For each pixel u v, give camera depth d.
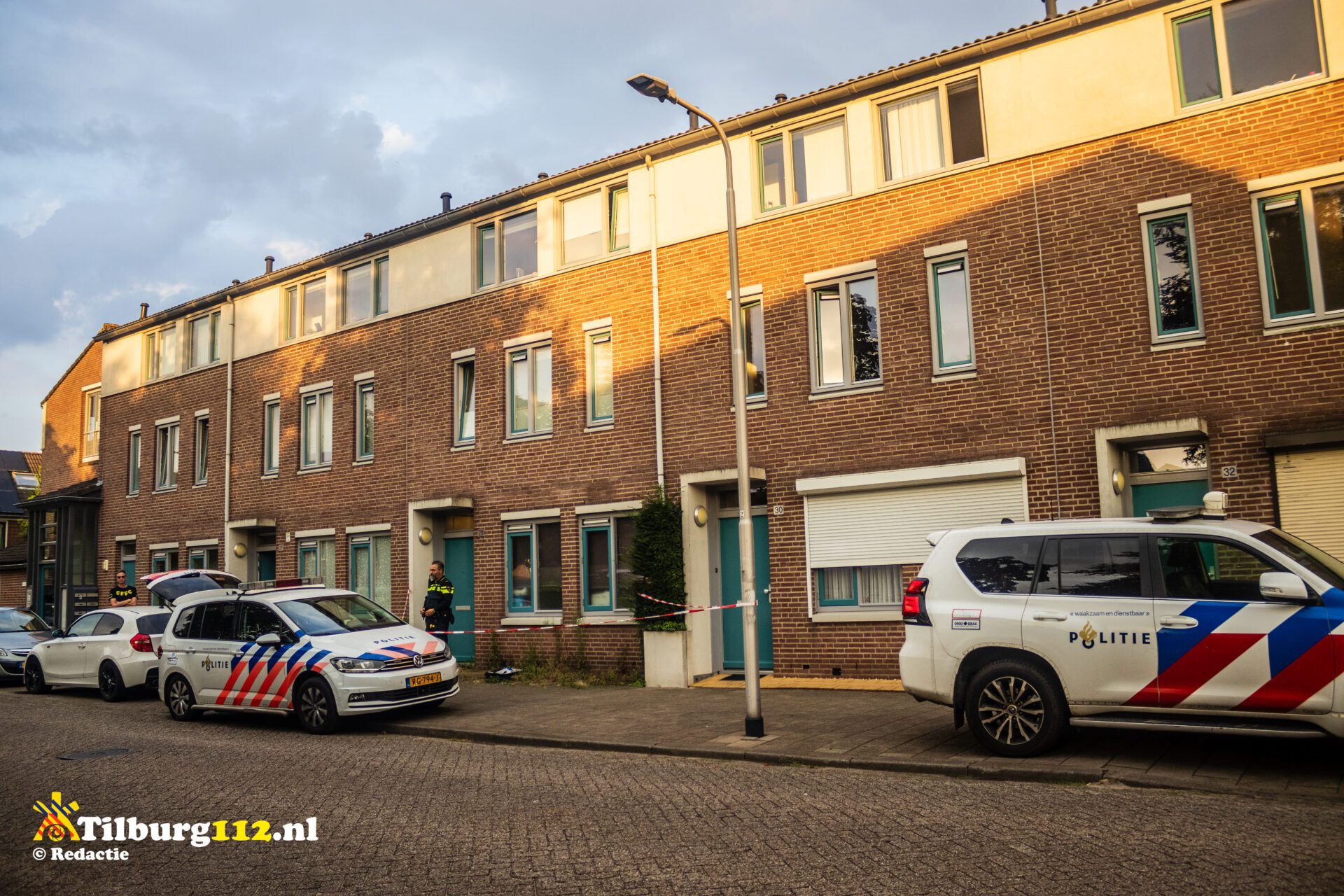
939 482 14.12
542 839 6.91
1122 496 13.00
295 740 12.07
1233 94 12.59
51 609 29.03
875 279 15.02
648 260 17.30
